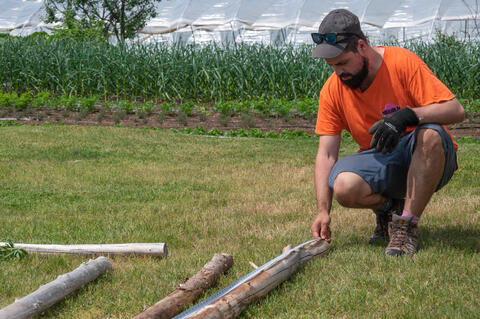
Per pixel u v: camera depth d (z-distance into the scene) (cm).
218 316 230
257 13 3127
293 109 1266
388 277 282
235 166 731
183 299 259
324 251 332
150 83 1412
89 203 518
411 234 328
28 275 311
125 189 587
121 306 265
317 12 3080
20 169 700
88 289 288
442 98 306
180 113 1206
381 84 317
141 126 1161
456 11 2753
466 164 691
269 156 812
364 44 305
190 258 339
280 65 1377
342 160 341
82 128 1049
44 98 1331
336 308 253
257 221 444
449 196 514
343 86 335
